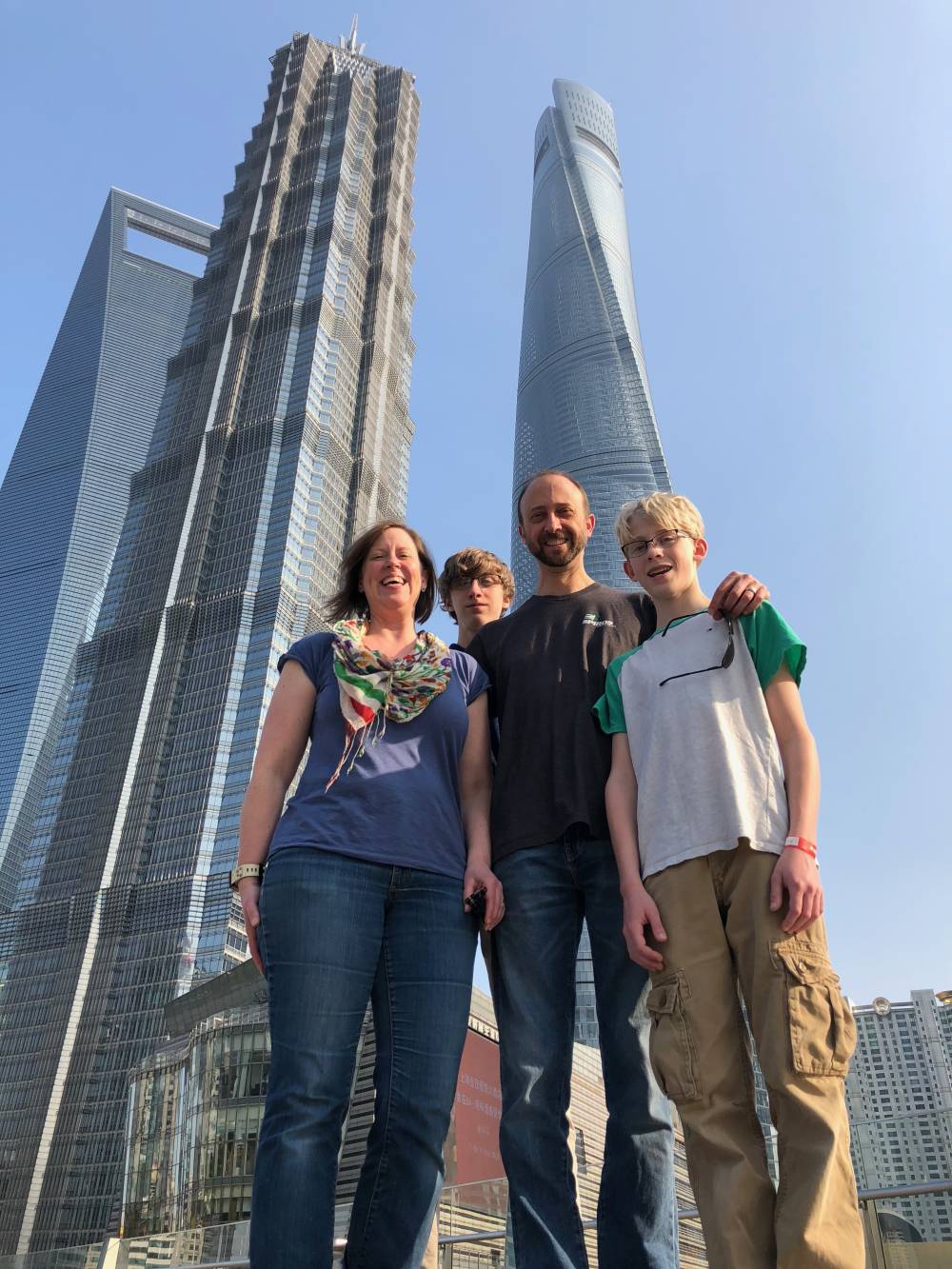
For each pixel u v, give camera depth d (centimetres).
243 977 4359
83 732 11881
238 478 13150
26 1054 9531
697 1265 472
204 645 11825
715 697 365
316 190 16188
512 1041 365
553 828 394
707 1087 303
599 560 14588
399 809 349
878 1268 423
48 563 18812
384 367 15388
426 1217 312
